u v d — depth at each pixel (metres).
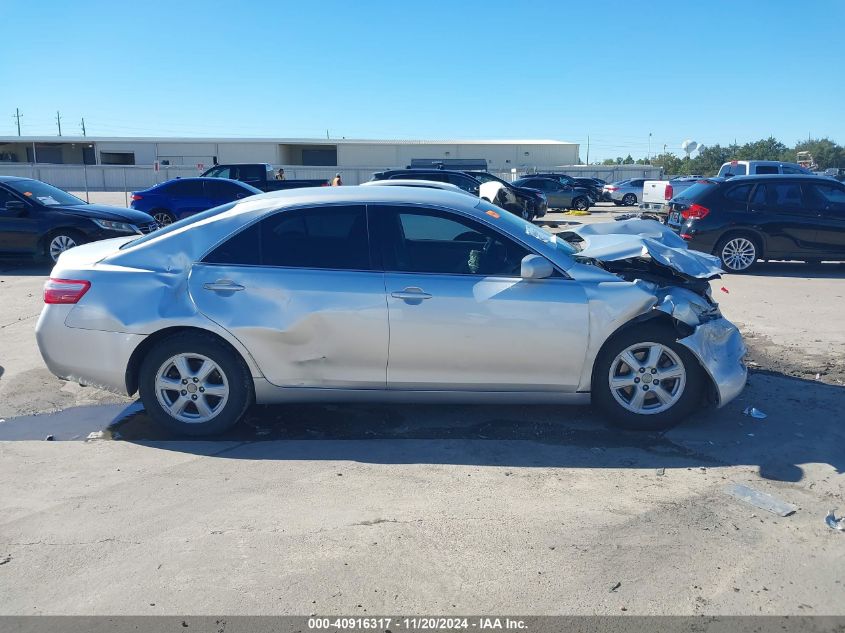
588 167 52.19
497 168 58.81
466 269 4.66
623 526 3.56
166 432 4.87
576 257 4.91
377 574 3.14
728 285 10.55
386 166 57.19
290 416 5.14
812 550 3.35
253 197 5.04
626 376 4.74
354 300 4.53
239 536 3.46
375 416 5.14
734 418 5.05
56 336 4.71
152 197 18.22
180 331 4.64
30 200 11.89
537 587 3.05
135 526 3.55
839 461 4.35
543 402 4.77
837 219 11.38
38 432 4.88
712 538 3.45
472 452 4.50
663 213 13.41
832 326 7.86
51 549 3.35
